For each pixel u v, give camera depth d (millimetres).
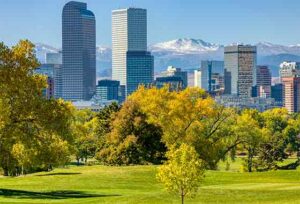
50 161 73750
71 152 118375
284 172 99375
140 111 123062
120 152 120875
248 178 94125
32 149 73250
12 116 70312
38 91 71312
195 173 58531
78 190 80188
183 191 59625
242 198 66188
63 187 83312
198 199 65688
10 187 83062
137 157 121188
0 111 68062
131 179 91125
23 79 69750
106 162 122438
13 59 69750
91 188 82625
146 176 93875
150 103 122750
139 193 76688
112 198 68375
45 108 70812
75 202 66000
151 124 122312
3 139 71188
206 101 124500
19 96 70188
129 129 122062
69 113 73188
